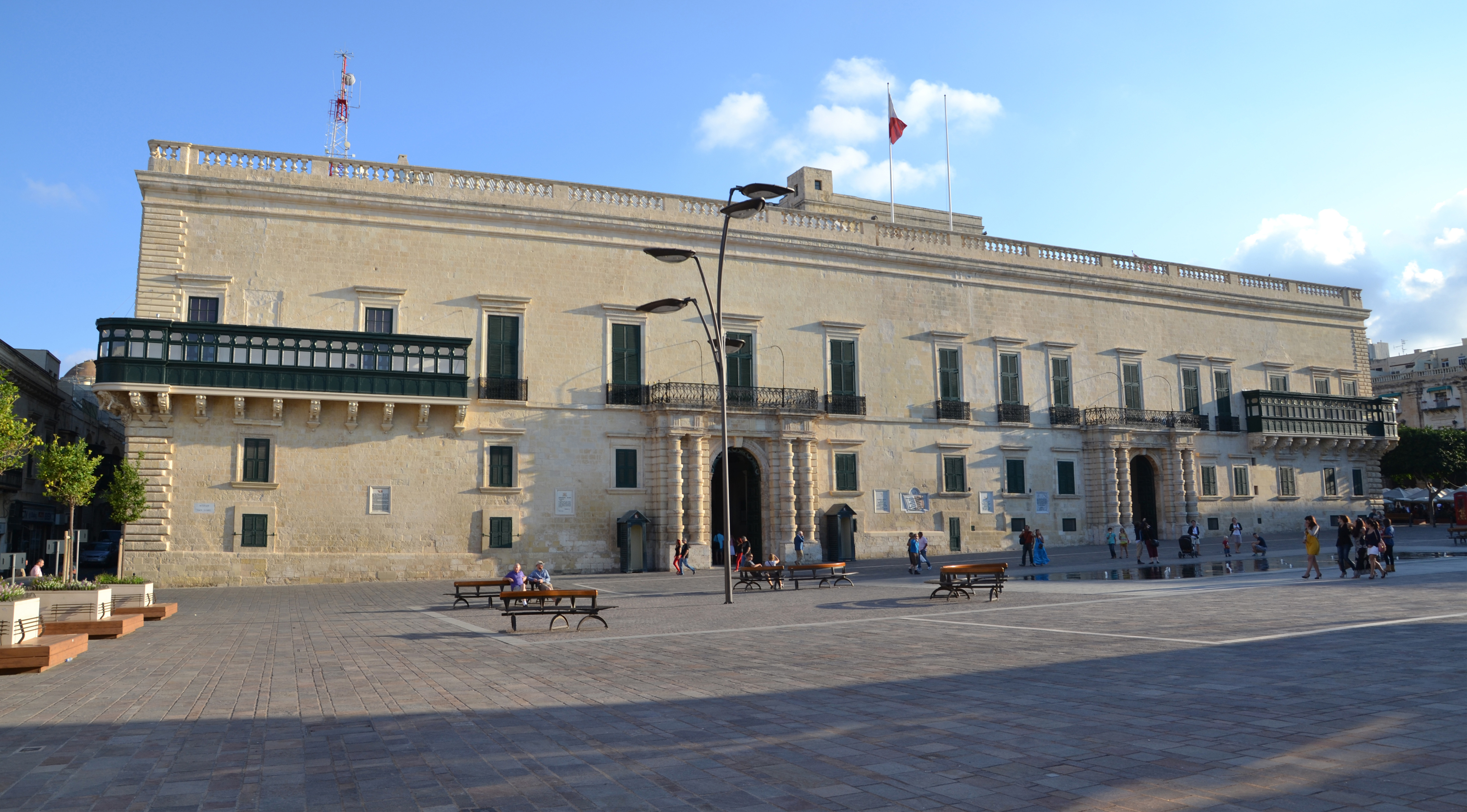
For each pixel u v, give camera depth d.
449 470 34.69
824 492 41.34
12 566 21.09
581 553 36.28
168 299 32.00
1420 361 93.44
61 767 7.06
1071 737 7.39
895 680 10.37
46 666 11.95
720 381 23.83
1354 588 20.55
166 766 7.07
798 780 6.41
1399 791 5.65
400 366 33.44
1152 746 6.98
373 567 33.09
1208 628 14.15
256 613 21.64
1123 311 50.19
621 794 6.18
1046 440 46.94
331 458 33.06
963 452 44.75
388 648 14.58
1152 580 25.75
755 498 41.16
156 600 25.88
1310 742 6.93
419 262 35.31
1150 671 10.40
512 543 35.22
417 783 6.52
